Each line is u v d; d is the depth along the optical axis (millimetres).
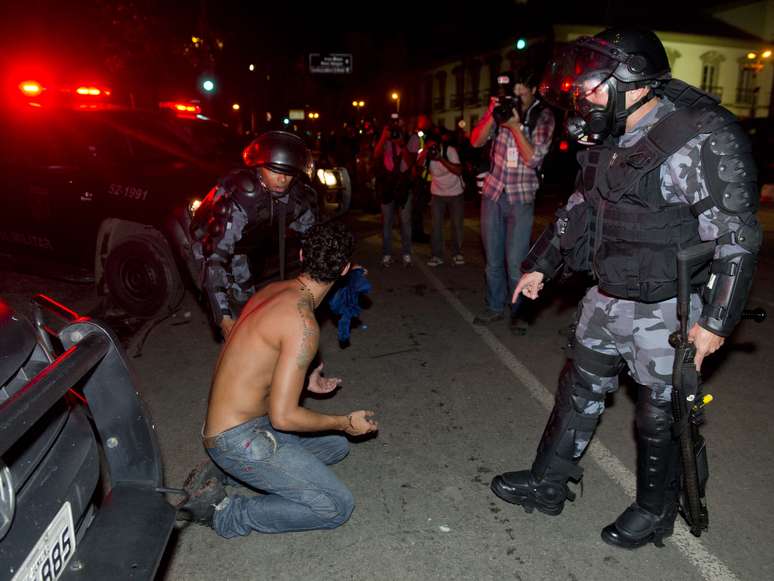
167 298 5004
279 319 2260
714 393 3863
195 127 6215
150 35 11602
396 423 3475
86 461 1678
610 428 3406
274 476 2398
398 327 5152
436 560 2385
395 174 7129
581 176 2344
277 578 2299
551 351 4586
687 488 2205
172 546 2475
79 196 5195
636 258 2150
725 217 1944
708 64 39469
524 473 2717
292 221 3354
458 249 7477
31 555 1398
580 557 2400
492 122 4672
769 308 5715
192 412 3584
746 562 2365
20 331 1622
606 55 2021
